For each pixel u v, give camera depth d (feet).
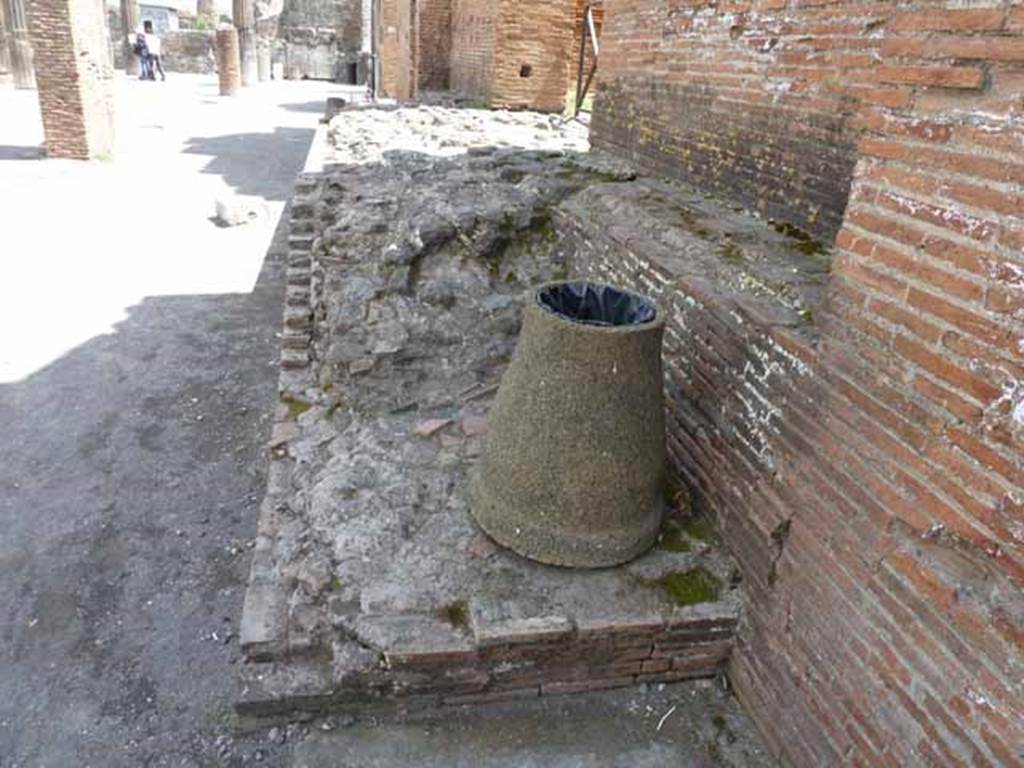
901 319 7.11
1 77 76.38
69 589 12.16
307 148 57.57
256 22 121.29
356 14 127.44
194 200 38.24
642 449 10.08
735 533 10.22
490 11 37.88
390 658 9.00
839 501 8.03
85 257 28.30
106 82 45.65
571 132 31.27
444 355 15.72
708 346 10.93
